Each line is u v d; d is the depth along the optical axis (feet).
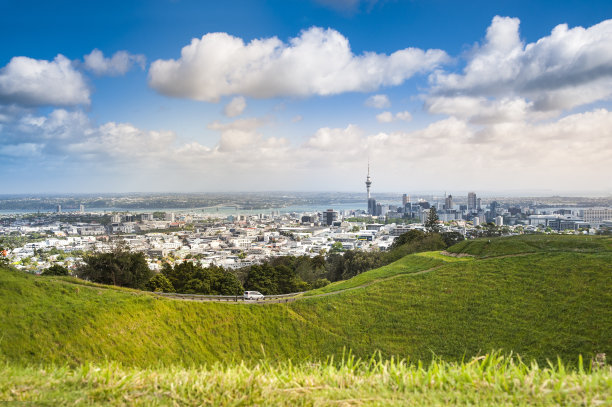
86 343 101.04
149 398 27.94
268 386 28.78
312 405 26.27
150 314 121.49
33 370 33.76
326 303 141.28
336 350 119.85
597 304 111.86
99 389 28.71
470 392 26.18
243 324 130.00
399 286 148.66
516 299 125.39
